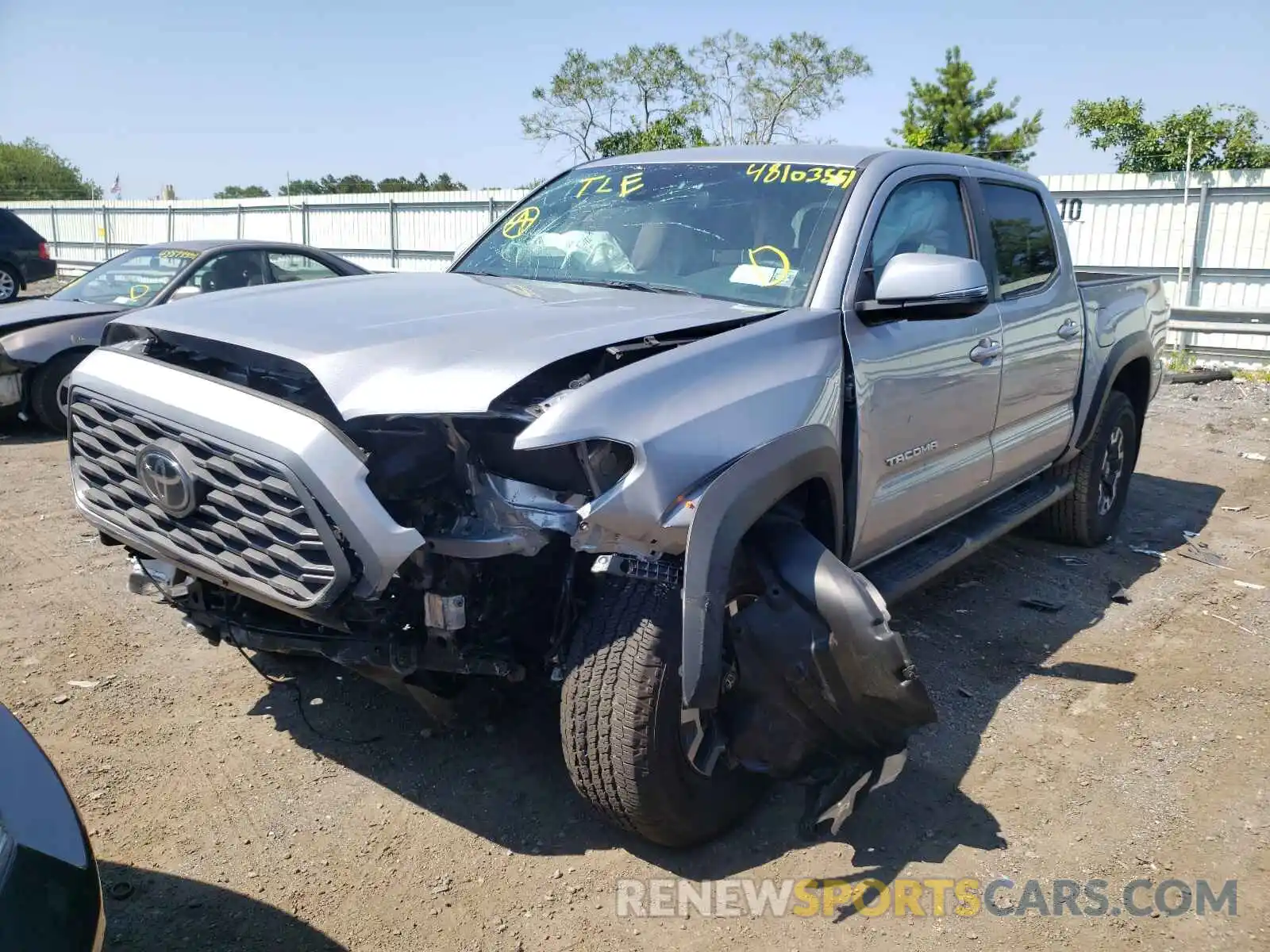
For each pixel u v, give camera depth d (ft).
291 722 11.60
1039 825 10.09
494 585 8.93
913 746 11.50
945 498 12.83
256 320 9.41
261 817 9.82
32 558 16.57
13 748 6.06
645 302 10.51
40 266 57.26
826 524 10.18
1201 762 11.30
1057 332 15.12
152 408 8.82
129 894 8.63
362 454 7.88
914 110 102.63
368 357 8.36
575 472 8.15
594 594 9.21
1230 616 15.58
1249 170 44.21
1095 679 13.30
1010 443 14.37
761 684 8.73
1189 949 8.40
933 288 10.12
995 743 11.63
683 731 8.34
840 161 12.22
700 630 7.84
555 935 8.40
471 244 14.34
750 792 9.74
